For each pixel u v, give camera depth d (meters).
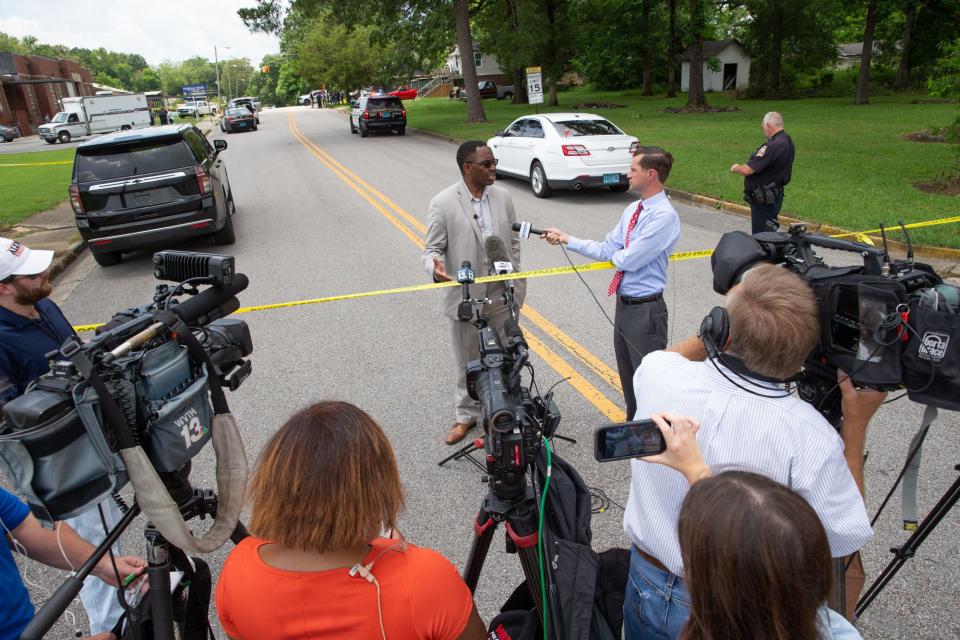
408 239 9.98
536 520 2.04
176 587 2.19
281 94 110.69
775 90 37.19
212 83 171.75
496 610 2.98
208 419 1.96
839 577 1.88
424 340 6.14
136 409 1.72
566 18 32.19
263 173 17.89
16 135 43.81
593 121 12.65
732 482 1.20
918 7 29.09
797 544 1.09
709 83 47.59
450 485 3.90
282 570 1.44
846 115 23.98
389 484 1.46
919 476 3.76
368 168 17.91
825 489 1.60
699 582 1.18
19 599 1.89
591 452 4.16
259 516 1.42
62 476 1.53
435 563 1.49
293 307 7.23
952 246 7.71
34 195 15.69
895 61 39.12
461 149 3.91
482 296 4.07
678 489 1.71
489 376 2.08
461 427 4.31
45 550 2.06
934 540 3.25
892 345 1.83
